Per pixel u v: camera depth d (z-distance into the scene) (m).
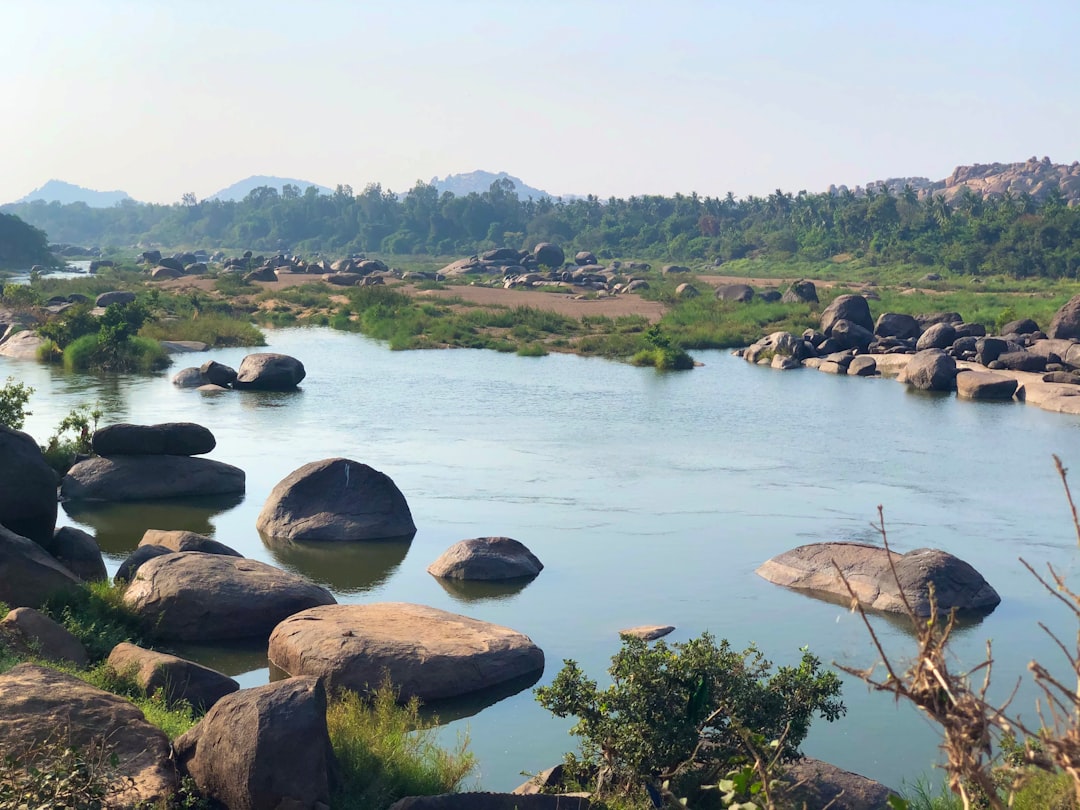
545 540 19.55
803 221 180.38
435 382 40.59
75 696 9.52
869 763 11.06
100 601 14.41
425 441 28.73
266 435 29.28
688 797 8.96
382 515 19.84
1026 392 38.44
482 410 34.12
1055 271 122.81
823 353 50.38
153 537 17.34
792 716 9.55
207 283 96.00
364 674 12.58
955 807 9.00
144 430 22.73
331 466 20.36
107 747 9.02
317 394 37.12
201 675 11.76
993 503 22.39
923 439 30.00
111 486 22.19
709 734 9.70
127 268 131.62
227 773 8.74
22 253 153.38
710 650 9.75
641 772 9.16
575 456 27.00
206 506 21.91
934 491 23.47
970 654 14.04
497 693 12.91
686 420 32.78
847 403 36.91
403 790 9.45
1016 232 129.50
